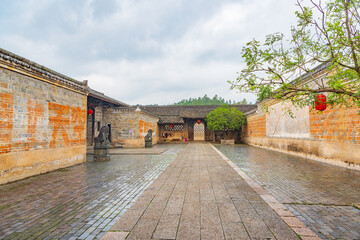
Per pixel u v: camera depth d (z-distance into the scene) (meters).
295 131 11.83
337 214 3.53
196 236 2.55
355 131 7.39
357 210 3.69
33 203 3.98
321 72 7.91
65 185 5.29
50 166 7.30
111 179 5.93
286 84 3.18
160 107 32.03
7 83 5.76
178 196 4.16
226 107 24.77
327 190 4.89
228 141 22.62
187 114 27.00
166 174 6.40
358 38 2.81
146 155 11.87
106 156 9.61
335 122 8.43
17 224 3.08
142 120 18.44
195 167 7.67
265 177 6.24
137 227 2.80
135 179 5.90
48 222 3.15
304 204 4.01
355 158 7.39
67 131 8.35
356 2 2.91
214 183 5.22
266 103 16.09
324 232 2.91
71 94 8.68
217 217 3.12
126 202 4.04
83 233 2.80
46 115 7.24
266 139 16.59
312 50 3.25
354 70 3.13
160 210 3.42
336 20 3.07
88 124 16.14
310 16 3.15
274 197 4.41
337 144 8.31
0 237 2.69
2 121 5.57
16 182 5.66
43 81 7.12
